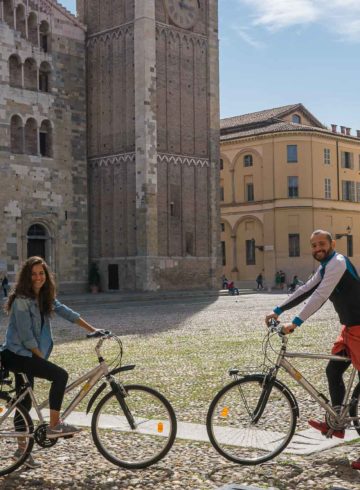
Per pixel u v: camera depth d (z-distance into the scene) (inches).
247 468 358.9
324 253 383.2
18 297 376.2
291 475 346.6
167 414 373.7
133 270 2306.8
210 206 2486.5
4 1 2169.0
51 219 2281.0
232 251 3299.7
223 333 1077.8
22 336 371.6
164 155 2337.6
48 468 366.6
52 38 2304.4
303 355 381.4
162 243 2331.4
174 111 2374.5
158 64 2326.5
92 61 2407.7
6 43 2158.0
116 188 2346.2
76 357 808.9
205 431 432.8
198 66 2460.6
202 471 354.6
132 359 781.3
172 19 2368.4
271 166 3159.5
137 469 362.0
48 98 2282.2
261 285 2970.0
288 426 372.5
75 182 2361.0
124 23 2322.8
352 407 382.0
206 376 648.4
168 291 2331.4
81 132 2386.8
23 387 372.2
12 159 2170.3
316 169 3171.8
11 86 2177.7
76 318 389.1
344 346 385.1
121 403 373.1
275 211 3144.7
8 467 359.3
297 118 3555.6
